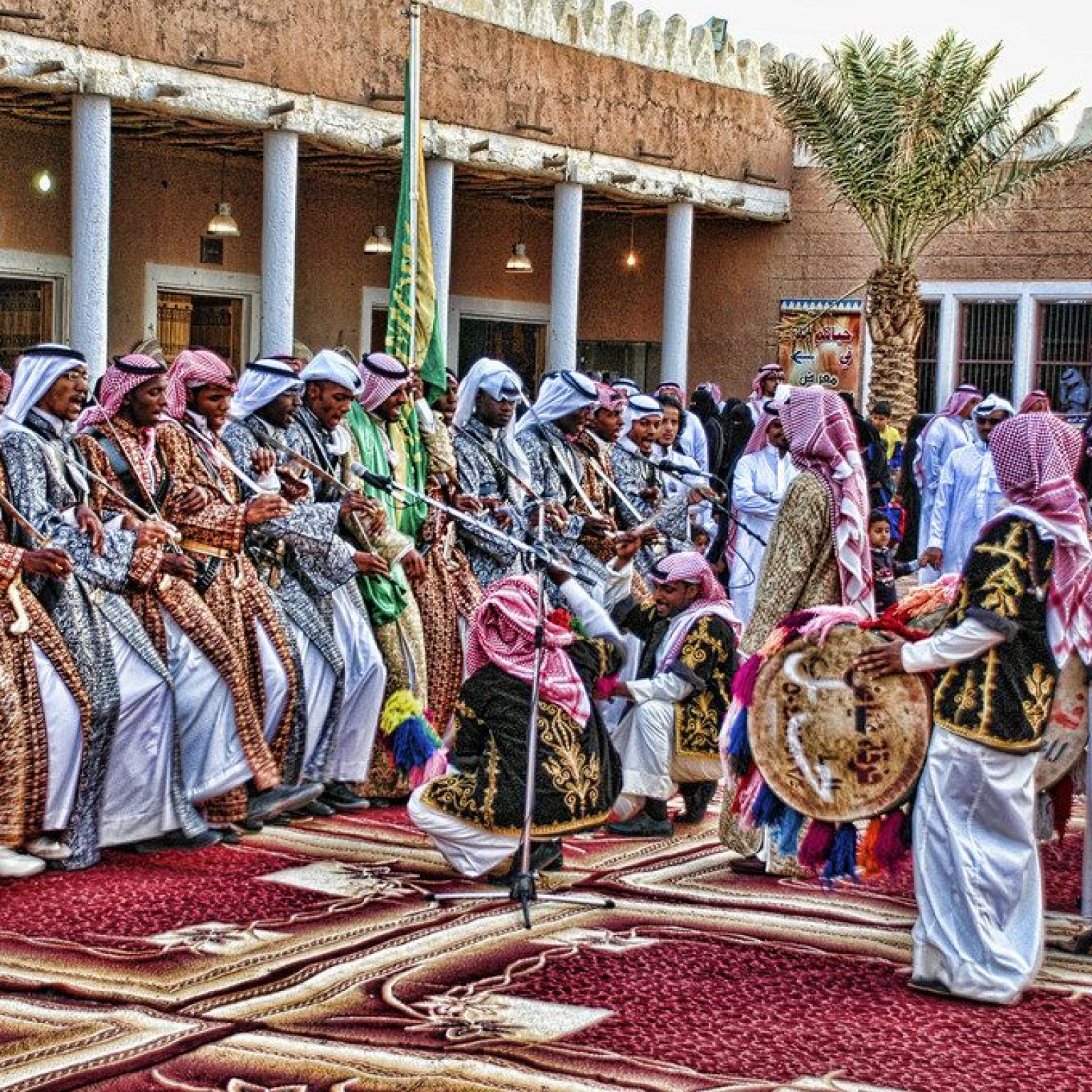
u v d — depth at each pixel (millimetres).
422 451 8562
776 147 23750
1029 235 22984
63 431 6863
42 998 5207
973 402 13797
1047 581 5488
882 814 5703
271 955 5652
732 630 7531
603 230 25438
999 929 5441
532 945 5828
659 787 7398
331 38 17391
